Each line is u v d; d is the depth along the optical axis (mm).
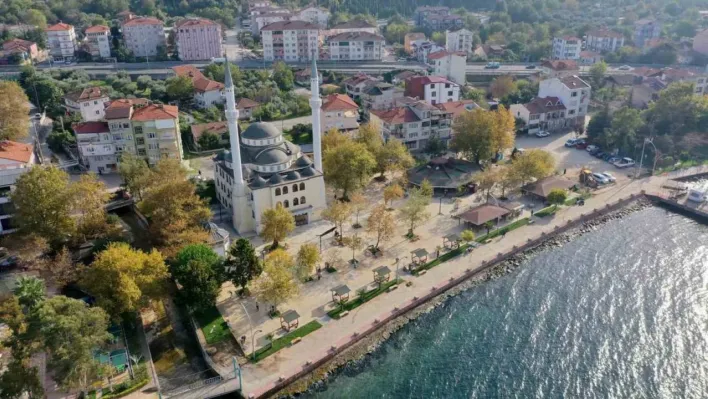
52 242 105938
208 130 168625
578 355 83938
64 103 187250
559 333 88500
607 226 122438
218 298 94875
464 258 107438
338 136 145000
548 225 120000
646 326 89625
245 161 122125
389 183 142500
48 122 178875
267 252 108812
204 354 82250
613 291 98688
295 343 84312
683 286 99688
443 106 170625
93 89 180875
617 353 84125
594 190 137000
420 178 139750
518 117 184625
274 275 87188
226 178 123250
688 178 145625
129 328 88312
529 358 83562
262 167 119812
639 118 160250
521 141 174625
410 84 195250
